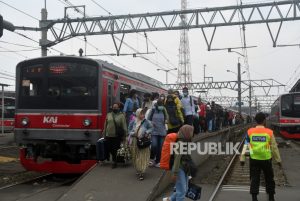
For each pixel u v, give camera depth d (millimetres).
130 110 12789
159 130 11203
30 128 12844
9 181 12461
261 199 10094
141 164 10180
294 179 13688
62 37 24484
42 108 12812
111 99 13609
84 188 9734
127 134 11461
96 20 23984
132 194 9281
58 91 12797
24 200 9633
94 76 12672
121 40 24500
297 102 29875
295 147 25625
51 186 11641
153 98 12422
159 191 10219
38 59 13070
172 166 7516
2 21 10977
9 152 19859
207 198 10180
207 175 14438
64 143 12641
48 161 12625
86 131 12414
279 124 30422
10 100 38188
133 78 16500
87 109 12547
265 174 9148
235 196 10500
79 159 12625
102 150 11539
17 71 13195
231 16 23031
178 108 11594
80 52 15141
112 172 10898
